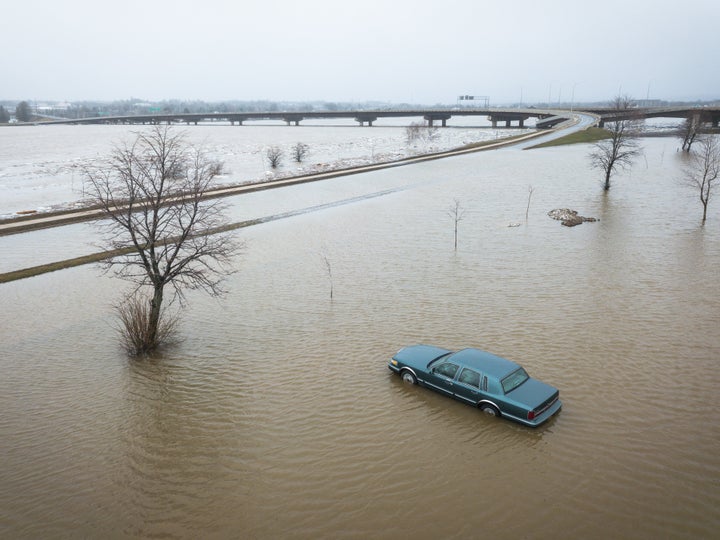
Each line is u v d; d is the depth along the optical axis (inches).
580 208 1800.0
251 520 431.8
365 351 761.0
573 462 496.7
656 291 968.3
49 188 2605.8
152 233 794.2
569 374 667.4
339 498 456.4
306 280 1113.4
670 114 5925.2
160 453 532.1
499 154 3661.4
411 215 1776.6
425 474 485.1
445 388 618.2
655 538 402.6
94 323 912.9
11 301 1038.4
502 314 880.9
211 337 837.2
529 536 407.2
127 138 6776.6
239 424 583.2
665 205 1795.0
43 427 589.0
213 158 3880.4
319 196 2235.5
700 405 589.9
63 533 423.5
